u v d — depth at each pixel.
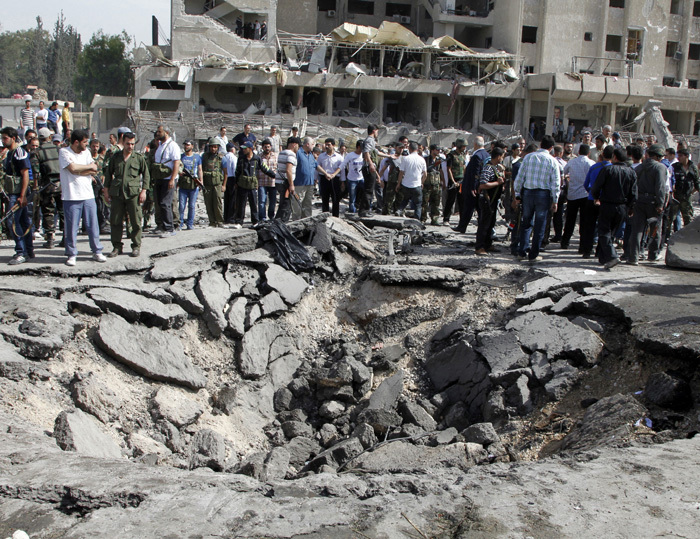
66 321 7.27
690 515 3.86
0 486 4.07
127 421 6.80
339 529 3.72
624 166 9.38
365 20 48.25
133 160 9.15
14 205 8.54
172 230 11.06
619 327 7.50
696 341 6.29
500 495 4.12
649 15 45.59
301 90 41.81
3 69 81.25
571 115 44.84
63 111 22.86
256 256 10.13
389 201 15.47
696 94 44.44
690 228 10.06
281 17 45.47
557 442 6.15
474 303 9.15
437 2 45.78
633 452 4.87
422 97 43.94
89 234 8.91
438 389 8.09
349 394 8.16
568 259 10.52
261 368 8.45
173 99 39.56
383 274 9.70
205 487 4.26
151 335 7.82
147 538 3.61
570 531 3.68
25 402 6.15
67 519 3.87
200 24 40.00
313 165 13.34
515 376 7.27
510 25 44.91
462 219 12.84
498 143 10.92
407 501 4.08
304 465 7.02
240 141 15.48
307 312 9.81
